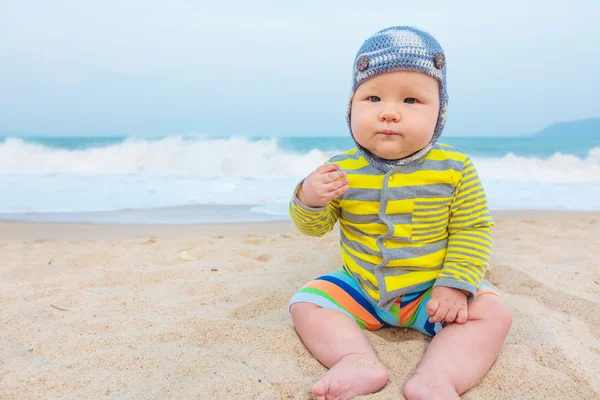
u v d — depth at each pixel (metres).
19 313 0.92
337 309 0.75
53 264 1.30
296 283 1.10
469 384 0.63
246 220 2.07
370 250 0.75
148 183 3.19
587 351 0.74
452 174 0.74
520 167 4.05
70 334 0.82
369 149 0.74
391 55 0.68
